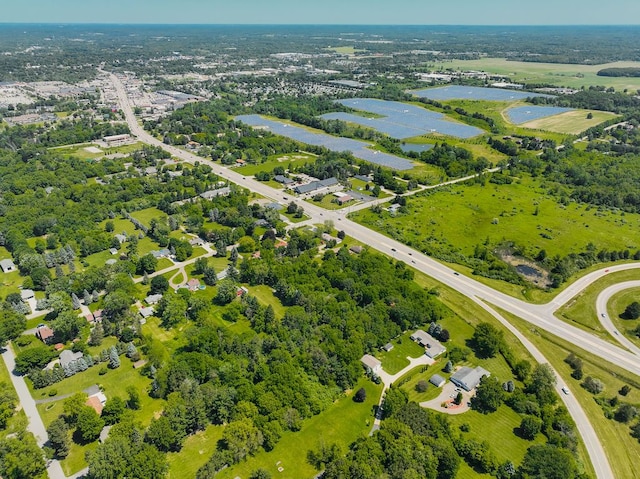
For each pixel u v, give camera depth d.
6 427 132.62
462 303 199.25
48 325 172.50
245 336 167.12
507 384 152.38
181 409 129.88
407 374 158.62
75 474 118.62
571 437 133.12
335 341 163.38
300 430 135.00
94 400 139.00
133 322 174.88
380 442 124.12
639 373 162.00
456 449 127.31
